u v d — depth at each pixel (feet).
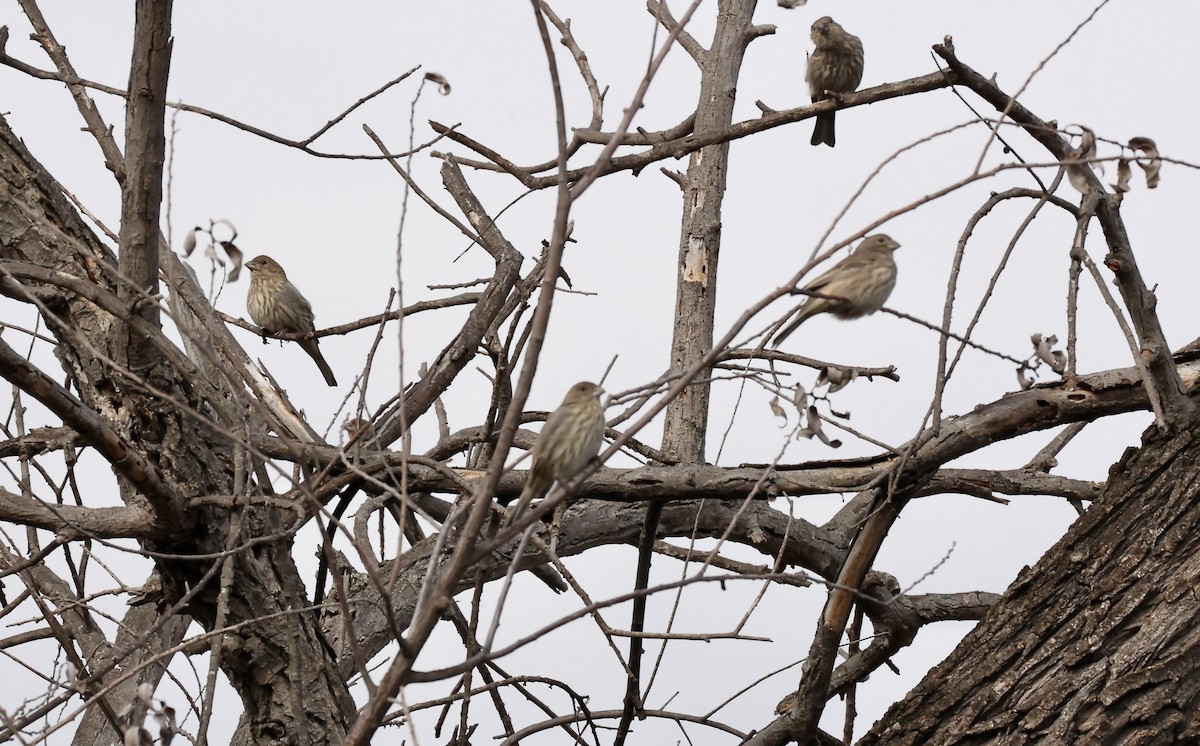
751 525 46.75
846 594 37.86
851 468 40.78
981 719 34.55
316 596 40.40
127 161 33.94
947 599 48.93
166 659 34.40
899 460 34.35
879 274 35.35
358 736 24.14
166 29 33.32
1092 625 34.32
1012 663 35.04
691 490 40.42
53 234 35.58
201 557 32.14
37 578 46.19
